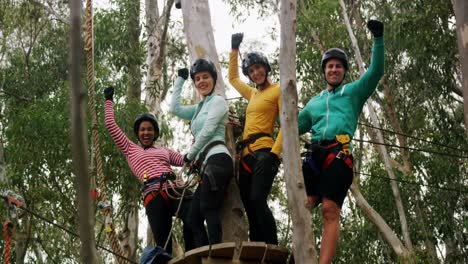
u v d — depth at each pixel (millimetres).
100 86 10539
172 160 5781
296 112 4371
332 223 4637
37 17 12750
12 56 12523
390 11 13039
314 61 12773
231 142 5688
